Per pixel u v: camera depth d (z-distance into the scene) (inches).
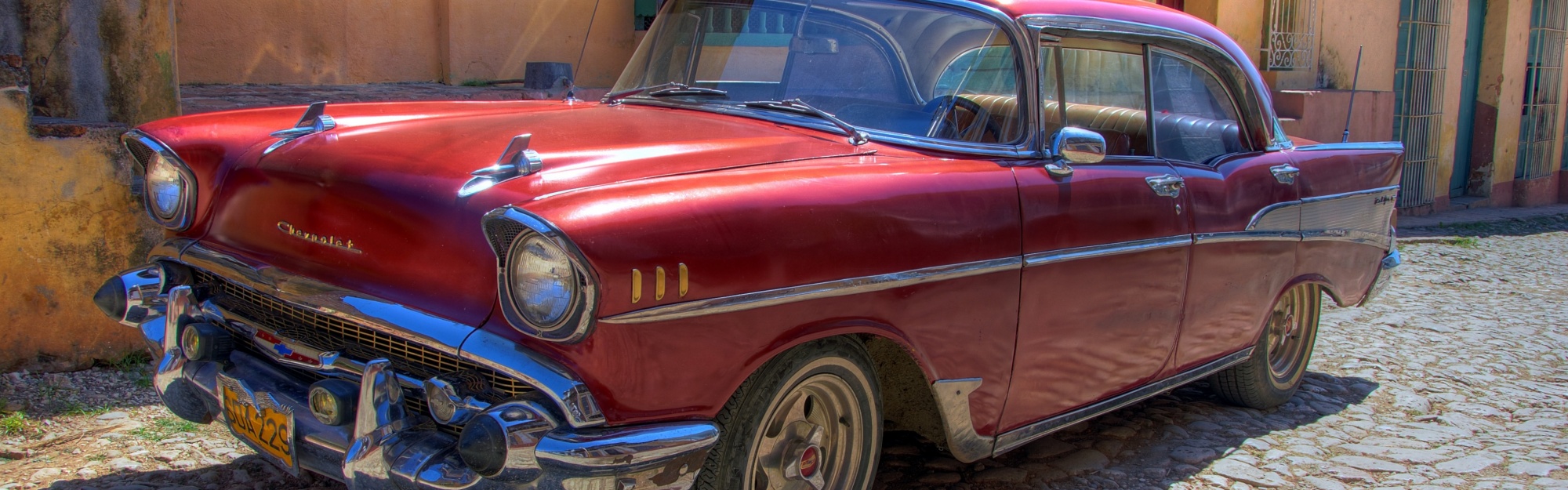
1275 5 417.1
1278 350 185.6
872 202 102.9
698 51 142.2
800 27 134.3
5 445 131.3
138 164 119.7
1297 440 168.1
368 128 115.3
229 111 126.3
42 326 154.7
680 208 89.2
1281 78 419.2
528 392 87.4
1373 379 206.8
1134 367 139.1
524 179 93.8
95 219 157.1
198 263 107.7
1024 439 127.6
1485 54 556.7
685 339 88.8
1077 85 132.7
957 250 109.7
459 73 282.0
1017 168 121.0
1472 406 191.0
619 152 103.7
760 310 93.4
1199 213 141.5
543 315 84.3
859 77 128.2
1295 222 162.4
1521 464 158.2
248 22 243.9
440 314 90.2
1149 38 142.2
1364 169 181.6
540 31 299.0
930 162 115.0
